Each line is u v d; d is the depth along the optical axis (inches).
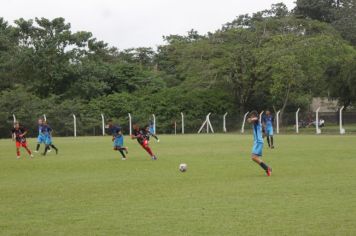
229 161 1034.7
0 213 516.7
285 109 3127.5
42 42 3139.8
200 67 3137.3
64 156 1259.8
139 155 1238.9
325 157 1081.4
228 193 613.6
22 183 755.4
